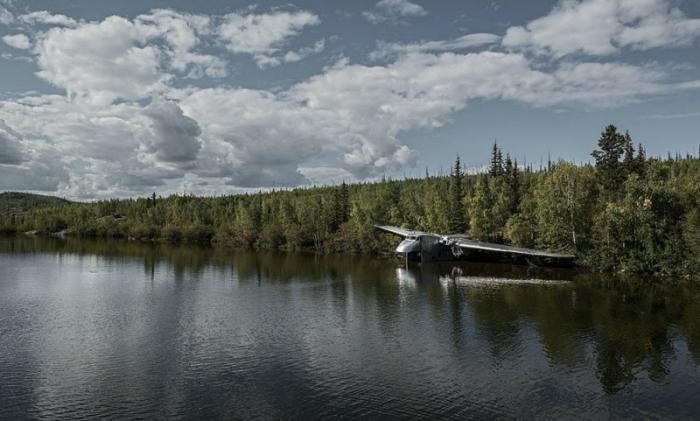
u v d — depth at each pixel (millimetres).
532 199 92875
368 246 116500
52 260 101812
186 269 85625
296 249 132625
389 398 27781
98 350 36844
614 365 32750
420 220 113750
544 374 31250
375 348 36844
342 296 57625
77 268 87188
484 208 98375
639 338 38625
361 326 43281
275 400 27641
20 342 39031
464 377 30844
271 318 46656
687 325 42219
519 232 89500
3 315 48469
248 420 25234
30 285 67188
